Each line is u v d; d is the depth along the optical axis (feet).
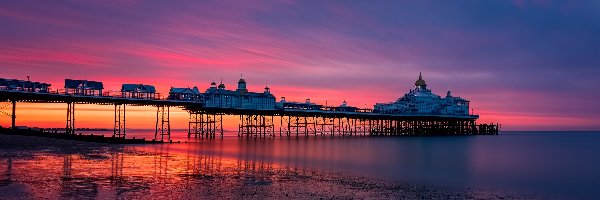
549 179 151.02
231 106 360.07
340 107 439.63
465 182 138.10
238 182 118.32
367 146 328.08
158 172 131.95
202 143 317.83
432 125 558.15
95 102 287.28
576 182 144.15
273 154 229.66
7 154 168.25
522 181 144.36
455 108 548.72
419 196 107.55
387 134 559.38
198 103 331.98
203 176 127.44
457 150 299.17
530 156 256.11
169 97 318.24
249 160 187.52
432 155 252.21
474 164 202.18
